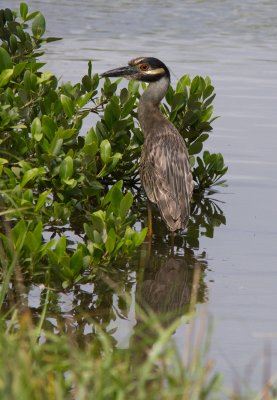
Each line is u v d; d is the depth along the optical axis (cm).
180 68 2188
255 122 1817
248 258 1241
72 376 732
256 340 973
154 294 1105
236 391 783
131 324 1010
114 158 1341
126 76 1474
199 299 1088
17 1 2947
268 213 1441
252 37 2622
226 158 1645
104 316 1030
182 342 961
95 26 2688
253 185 1555
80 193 1320
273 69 2219
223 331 995
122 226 1159
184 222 1316
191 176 1377
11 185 1230
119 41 2497
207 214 1437
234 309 1057
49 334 849
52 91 1365
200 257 1244
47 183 1311
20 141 1336
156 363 889
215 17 2895
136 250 1269
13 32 1478
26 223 1191
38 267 1088
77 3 3005
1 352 724
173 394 711
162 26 2738
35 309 1030
